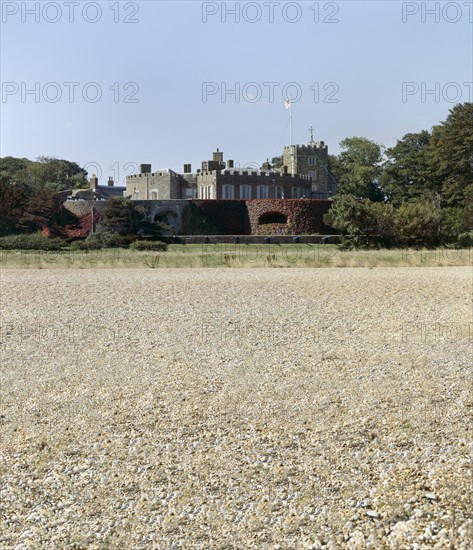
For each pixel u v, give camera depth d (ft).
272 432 34.65
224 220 274.16
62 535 25.50
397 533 24.02
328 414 37.17
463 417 35.65
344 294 84.43
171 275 109.70
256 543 24.39
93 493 28.63
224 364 49.39
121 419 37.47
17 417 38.34
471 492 26.40
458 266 124.77
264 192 303.68
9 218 232.53
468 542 22.97
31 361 51.29
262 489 28.27
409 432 33.60
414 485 27.43
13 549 24.71
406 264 127.24
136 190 317.01
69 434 35.40
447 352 51.93
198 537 24.97
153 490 28.66
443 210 234.58
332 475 29.22
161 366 49.14
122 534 25.41
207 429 35.50
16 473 30.76
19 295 85.51
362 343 55.88
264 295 84.02
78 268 124.57
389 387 42.11
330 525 25.13
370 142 373.40
